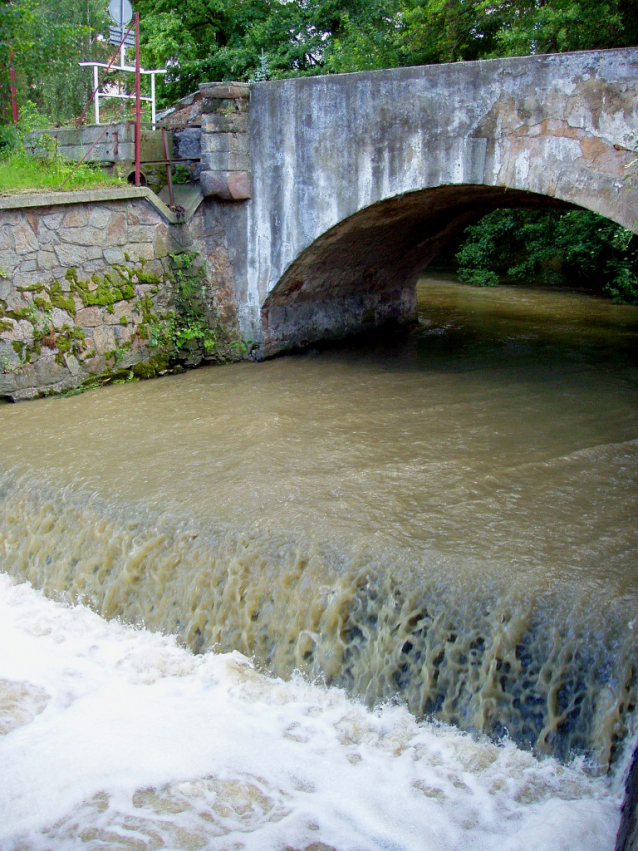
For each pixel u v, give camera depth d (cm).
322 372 1086
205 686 553
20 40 1198
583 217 1714
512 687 502
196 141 1127
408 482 702
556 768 475
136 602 630
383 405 932
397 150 947
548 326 1425
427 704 521
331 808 445
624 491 683
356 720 521
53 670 566
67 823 427
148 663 576
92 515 668
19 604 654
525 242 2008
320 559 575
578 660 485
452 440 810
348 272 1225
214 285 1134
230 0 1944
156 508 655
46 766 469
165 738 497
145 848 409
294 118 1023
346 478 710
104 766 470
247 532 612
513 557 562
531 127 843
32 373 953
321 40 1927
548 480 707
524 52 1530
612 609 496
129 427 861
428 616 529
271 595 579
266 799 450
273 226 1083
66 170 1065
